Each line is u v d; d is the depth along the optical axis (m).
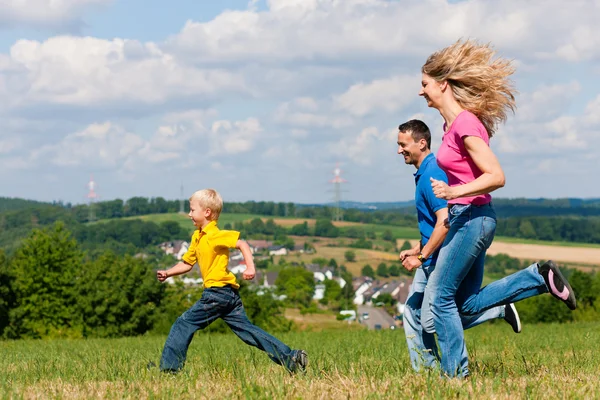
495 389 4.85
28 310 53.91
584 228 158.00
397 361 6.59
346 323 133.88
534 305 72.56
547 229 156.75
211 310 6.25
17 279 54.00
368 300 195.50
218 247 6.23
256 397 4.66
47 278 53.88
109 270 58.09
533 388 4.84
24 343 19.19
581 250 141.00
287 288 178.38
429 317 5.79
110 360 7.98
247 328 6.28
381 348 10.18
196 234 6.42
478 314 6.18
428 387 4.68
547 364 6.91
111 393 5.13
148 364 6.64
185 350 6.32
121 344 16.36
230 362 7.20
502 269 131.50
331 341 14.58
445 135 5.56
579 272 72.31
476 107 5.50
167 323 56.84
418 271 6.36
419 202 6.07
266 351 6.22
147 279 58.56
